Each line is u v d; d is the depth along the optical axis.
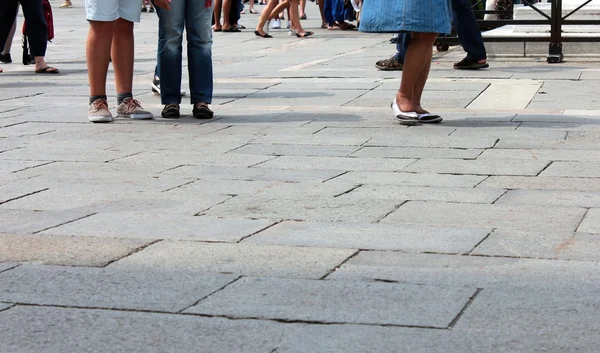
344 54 11.95
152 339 2.93
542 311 3.07
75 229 4.19
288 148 5.98
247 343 2.88
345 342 2.86
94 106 7.19
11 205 4.66
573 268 3.50
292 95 8.33
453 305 3.14
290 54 12.15
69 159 5.80
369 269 3.54
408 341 2.86
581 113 6.96
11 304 3.27
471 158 5.54
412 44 6.59
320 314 3.09
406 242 3.88
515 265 3.55
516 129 6.41
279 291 3.32
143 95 8.70
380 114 7.21
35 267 3.67
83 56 12.91
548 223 4.11
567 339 2.85
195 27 7.16
